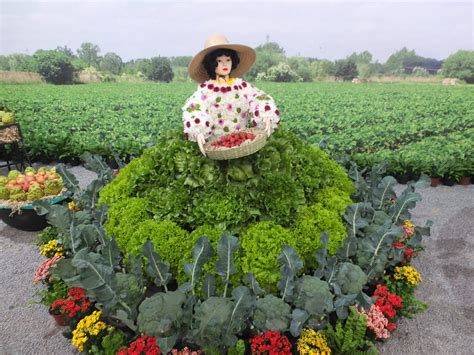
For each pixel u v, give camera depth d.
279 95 21.23
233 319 2.70
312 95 20.98
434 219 6.14
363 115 13.73
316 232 3.41
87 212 4.38
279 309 2.82
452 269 4.65
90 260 2.69
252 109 3.98
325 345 2.82
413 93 20.11
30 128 11.86
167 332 2.69
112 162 9.53
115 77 26.22
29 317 3.88
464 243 5.30
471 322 3.68
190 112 3.69
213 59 3.92
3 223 6.27
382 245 3.49
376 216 4.08
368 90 22.06
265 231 3.23
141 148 9.45
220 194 3.50
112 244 3.17
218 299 2.72
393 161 7.93
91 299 3.11
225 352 2.85
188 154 3.72
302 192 3.57
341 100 18.62
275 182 3.46
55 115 14.80
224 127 4.05
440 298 4.07
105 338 2.91
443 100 16.62
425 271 4.62
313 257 3.42
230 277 3.17
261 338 2.74
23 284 4.51
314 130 11.68
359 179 4.70
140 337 2.88
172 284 3.63
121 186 4.10
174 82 27.58
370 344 2.91
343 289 3.16
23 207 5.39
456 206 6.67
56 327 3.70
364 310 3.13
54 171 5.85
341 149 9.47
